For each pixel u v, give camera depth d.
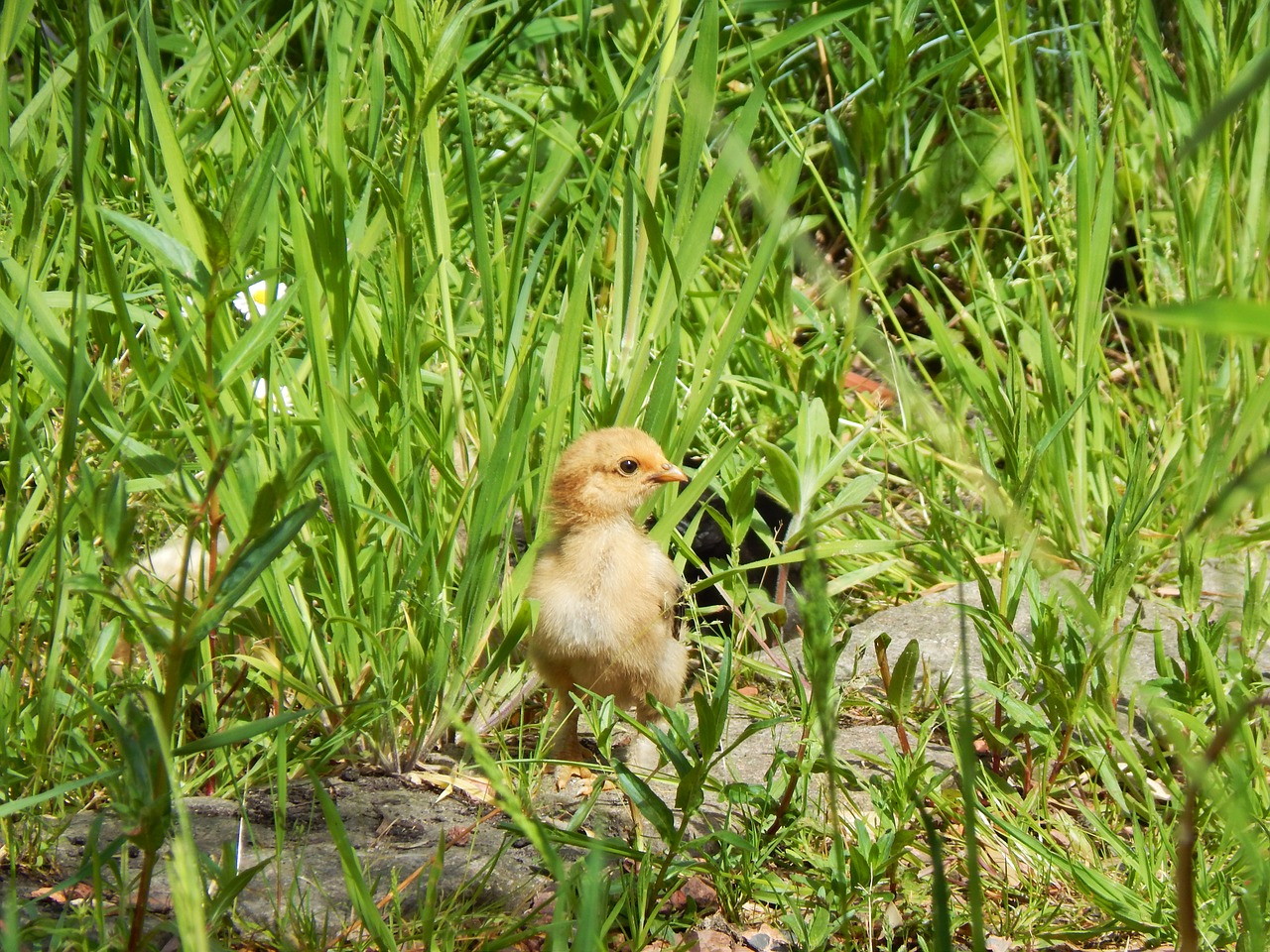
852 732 8.43
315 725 7.57
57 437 8.64
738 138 8.73
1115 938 6.36
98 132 9.35
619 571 8.02
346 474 7.60
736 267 12.38
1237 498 2.80
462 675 7.74
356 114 10.63
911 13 12.34
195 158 10.86
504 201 11.62
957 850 6.89
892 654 9.45
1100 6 13.88
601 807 7.23
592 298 10.18
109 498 4.67
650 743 8.08
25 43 11.45
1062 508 10.57
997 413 10.33
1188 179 11.41
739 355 12.14
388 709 7.26
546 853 4.67
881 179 13.88
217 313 7.67
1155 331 11.99
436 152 8.95
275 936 5.51
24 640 7.27
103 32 9.90
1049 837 6.84
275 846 6.48
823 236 14.27
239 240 7.03
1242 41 10.92
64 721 6.86
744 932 6.25
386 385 8.16
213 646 7.99
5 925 4.84
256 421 6.85
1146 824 7.28
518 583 8.45
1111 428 11.35
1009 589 9.84
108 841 6.28
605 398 9.24
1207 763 4.43
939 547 8.41
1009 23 12.81
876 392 12.28
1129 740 7.82
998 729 7.77
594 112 12.66
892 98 11.85
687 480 8.42
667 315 9.55
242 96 11.25
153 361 7.88
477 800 7.23
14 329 6.82
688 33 9.45
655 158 9.71
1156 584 10.33
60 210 9.25
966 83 15.25
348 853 5.07
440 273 8.87
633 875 6.23
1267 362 11.27
